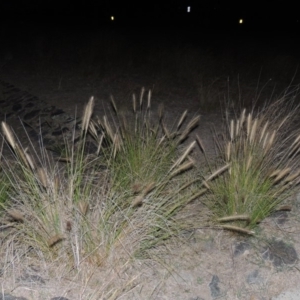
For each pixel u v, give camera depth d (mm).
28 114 1752
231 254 896
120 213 851
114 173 967
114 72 2314
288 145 1232
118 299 771
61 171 1165
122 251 836
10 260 797
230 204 927
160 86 2064
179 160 904
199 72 2326
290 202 1019
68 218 816
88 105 859
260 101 1917
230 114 1741
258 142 986
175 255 882
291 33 4941
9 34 3186
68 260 814
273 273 860
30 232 816
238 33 4668
